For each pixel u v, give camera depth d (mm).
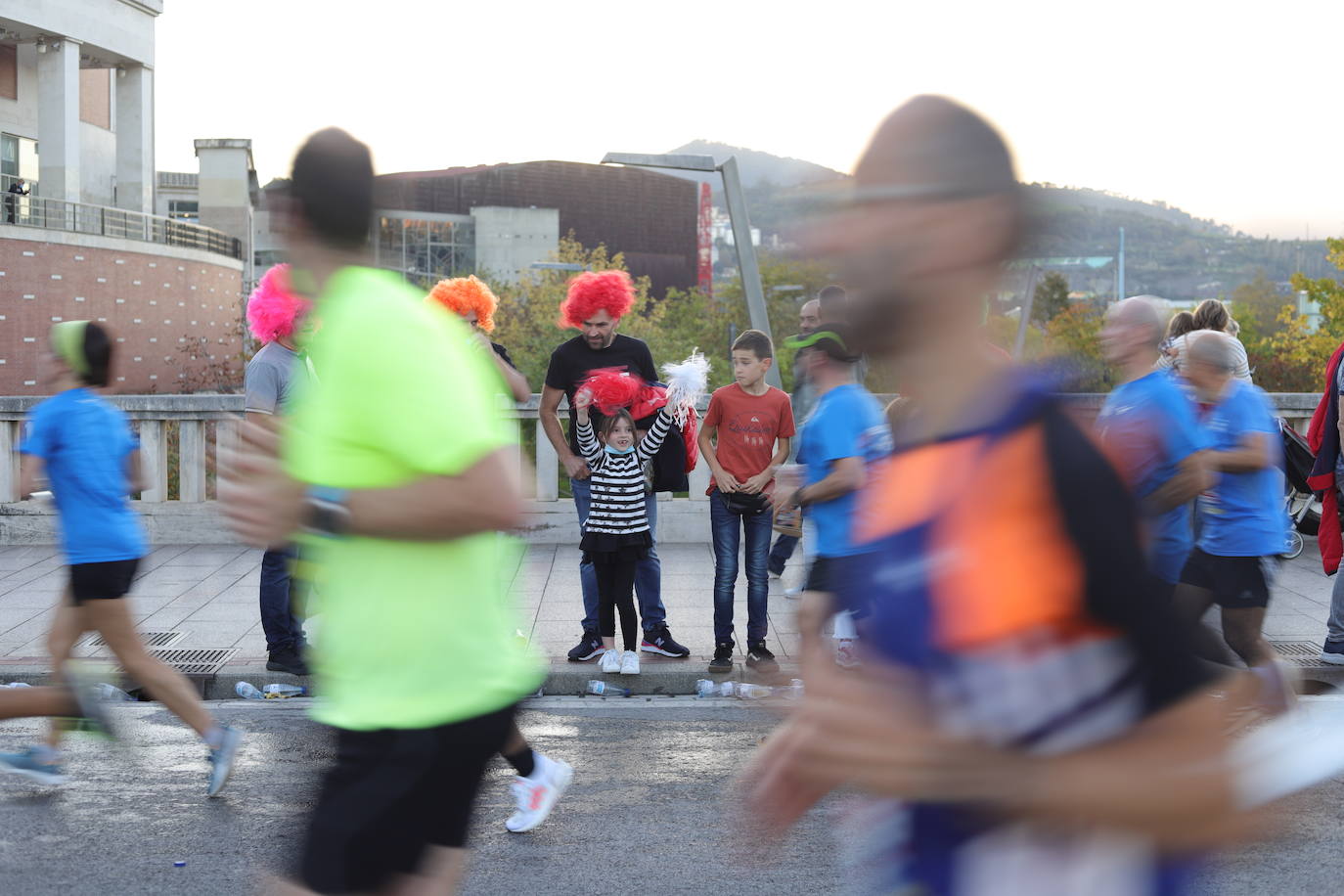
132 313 37875
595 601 7152
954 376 1299
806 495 4727
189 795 4984
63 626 4910
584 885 4074
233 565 9828
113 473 4859
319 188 2191
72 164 38531
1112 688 1237
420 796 2197
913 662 1322
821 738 1389
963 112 1233
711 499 7027
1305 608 8258
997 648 1264
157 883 4078
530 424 10914
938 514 1300
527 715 6387
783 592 8773
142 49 43000
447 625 2211
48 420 4793
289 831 4551
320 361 2197
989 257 1232
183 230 42094
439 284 6637
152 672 4910
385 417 2088
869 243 1258
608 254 77812
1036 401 1259
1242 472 5109
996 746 1274
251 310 6457
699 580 9344
